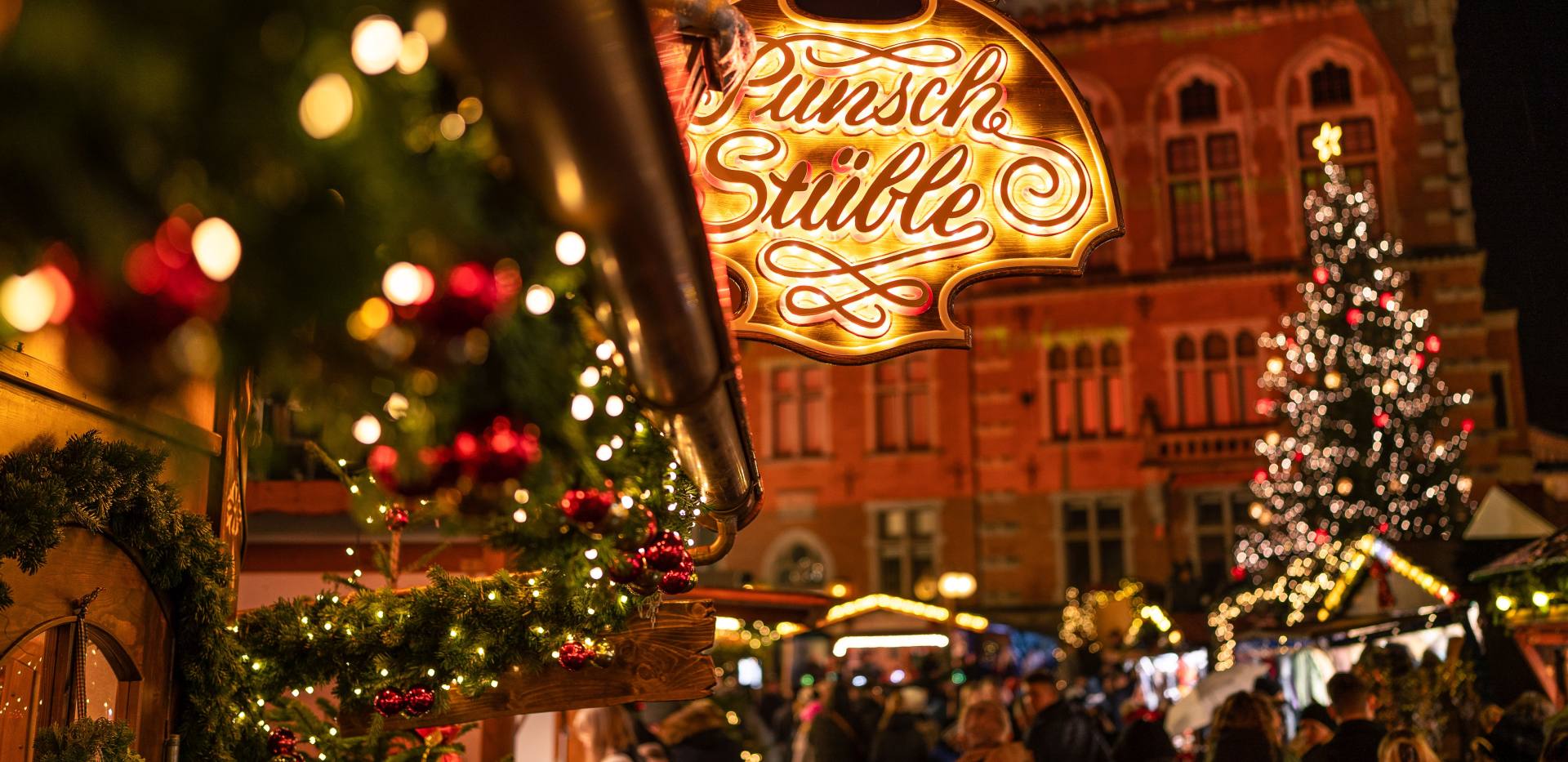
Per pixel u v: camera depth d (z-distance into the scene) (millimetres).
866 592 28641
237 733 3600
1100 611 24922
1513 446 25312
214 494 3734
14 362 2609
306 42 849
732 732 10875
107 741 2736
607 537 2250
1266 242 27672
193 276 878
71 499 2758
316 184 926
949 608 26391
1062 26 29375
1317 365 22297
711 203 3549
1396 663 8531
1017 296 28969
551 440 1574
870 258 3521
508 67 975
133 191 837
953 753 11945
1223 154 28422
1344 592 12578
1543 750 4777
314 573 6629
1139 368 28016
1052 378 28688
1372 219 22688
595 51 979
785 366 30219
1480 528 13516
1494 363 25781
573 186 1125
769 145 3580
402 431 1383
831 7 3816
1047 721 7613
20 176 782
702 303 1525
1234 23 28391
